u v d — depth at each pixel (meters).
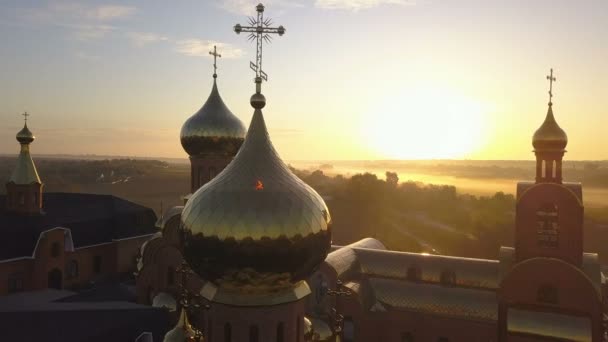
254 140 15.73
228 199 14.62
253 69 16.34
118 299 36.75
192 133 33.91
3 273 42.06
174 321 29.52
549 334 32.03
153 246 32.62
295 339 15.95
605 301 37.88
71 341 25.23
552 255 33.47
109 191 155.12
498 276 35.75
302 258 15.02
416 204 131.12
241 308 15.26
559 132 33.78
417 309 36.12
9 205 47.28
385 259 39.44
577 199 32.84
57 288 45.84
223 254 14.52
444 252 80.62
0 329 26.00
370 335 36.09
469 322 34.84
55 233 45.56
